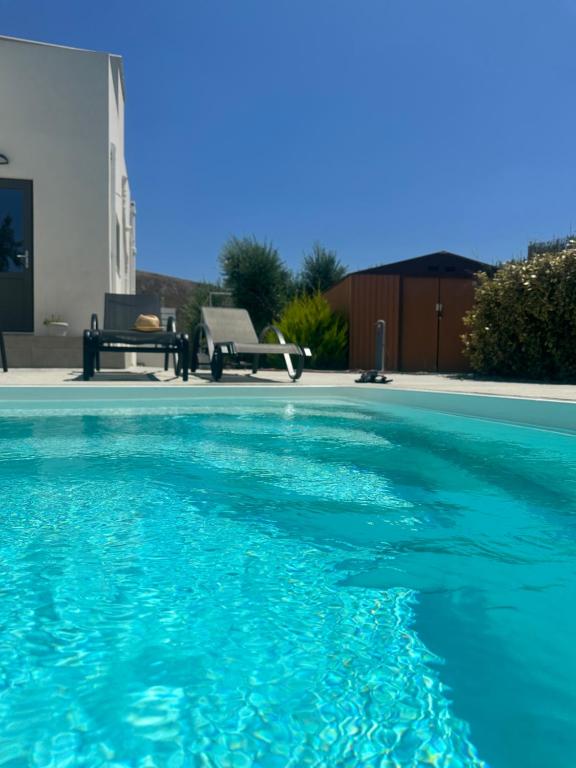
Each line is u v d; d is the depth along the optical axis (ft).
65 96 27.40
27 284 27.37
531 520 6.79
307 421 14.20
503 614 4.27
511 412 14.32
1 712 2.93
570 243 26.50
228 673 3.34
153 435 11.98
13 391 15.74
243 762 2.59
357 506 7.28
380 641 3.80
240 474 8.81
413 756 2.67
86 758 2.60
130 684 3.20
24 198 27.14
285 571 5.08
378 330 21.89
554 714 3.03
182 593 4.54
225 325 26.12
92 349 19.02
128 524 6.33
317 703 3.07
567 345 23.65
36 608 4.20
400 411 16.19
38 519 6.45
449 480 8.64
